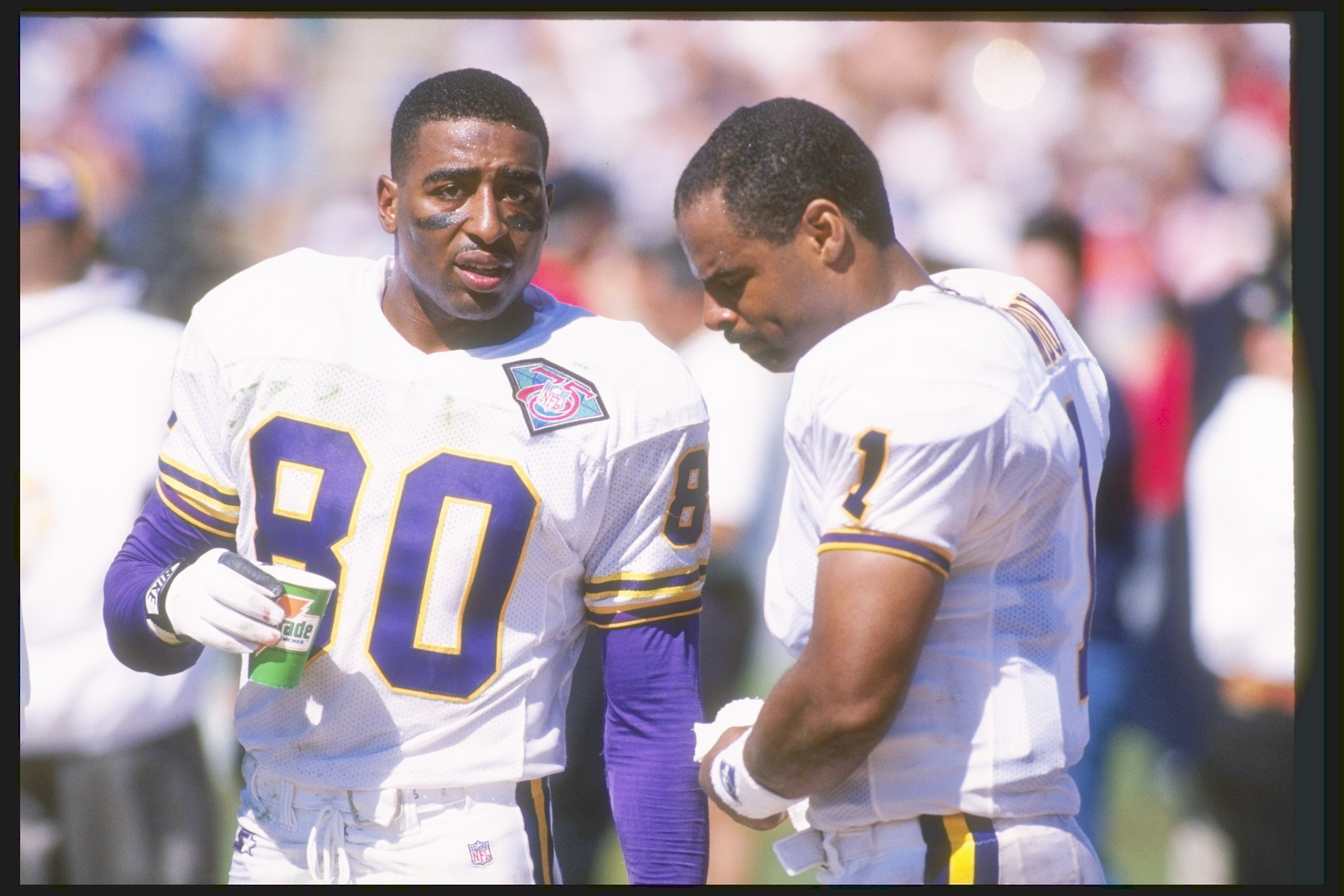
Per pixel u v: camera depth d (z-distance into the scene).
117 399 12.62
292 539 8.48
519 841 8.62
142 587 8.70
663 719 8.80
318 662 8.42
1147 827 17.58
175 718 12.88
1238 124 35.41
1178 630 15.41
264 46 32.78
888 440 7.07
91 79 31.39
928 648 7.50
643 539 8.77
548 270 20.66
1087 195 34.75
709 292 8.07
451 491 8.41
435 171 8.34
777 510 16.14
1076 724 7.70
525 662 8.62
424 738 8.43
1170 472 16.36
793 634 7.90
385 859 8.44
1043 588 7.55
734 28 34.38
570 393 8.59
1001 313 7.75
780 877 16.14
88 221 13.19
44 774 12.53
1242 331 15.37
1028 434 7.26
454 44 33.81
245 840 8.76
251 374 8.53
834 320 7.86
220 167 32.09
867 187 7.84
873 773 7.58
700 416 8.90
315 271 8.93
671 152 33.72
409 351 8.64
